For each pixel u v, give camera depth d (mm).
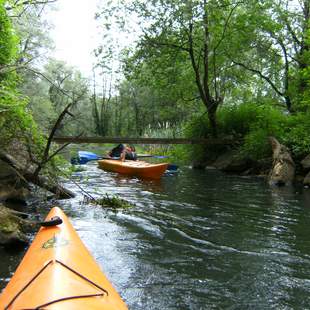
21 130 8438
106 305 2816
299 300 4406
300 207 9094
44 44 16484
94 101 51875
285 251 5965
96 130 51688
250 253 5855
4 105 7609
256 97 24453
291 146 14359
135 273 5051
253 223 7590
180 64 19516
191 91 20922
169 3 17062
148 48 18578
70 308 2621
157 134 27656
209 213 8414
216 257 5688
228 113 19188
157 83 19875
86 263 3711
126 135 51750
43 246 4086
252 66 21391
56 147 10094
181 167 19219
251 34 18344
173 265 5344
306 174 13266
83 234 6562
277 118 16422
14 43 9109
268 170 15094
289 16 18969
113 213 8141
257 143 15445
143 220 7645
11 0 9070
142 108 50375
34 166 9062
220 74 20891
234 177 14922
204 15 17219
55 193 9312
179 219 7816
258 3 17453
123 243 6203
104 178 14000
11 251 5555
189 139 17578
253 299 4410
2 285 4496
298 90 18719
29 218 7219
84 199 9305
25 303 2727
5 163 8492
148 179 14031
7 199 8328
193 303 4297
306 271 5203
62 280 3074
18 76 9875
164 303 4281
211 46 18469
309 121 13773
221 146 18969
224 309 4184
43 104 25328
